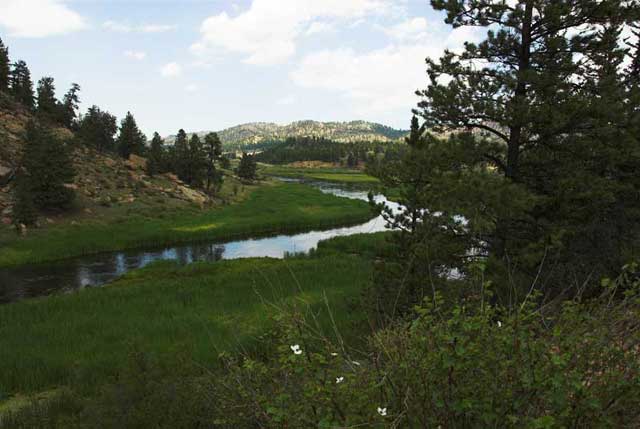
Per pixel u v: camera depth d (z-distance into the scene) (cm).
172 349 1377
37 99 11225
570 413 280
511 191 1049
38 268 4003
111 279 3572
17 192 5306
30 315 2067
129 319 1928
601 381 288
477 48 1294
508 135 1338
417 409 309
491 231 1183
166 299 2278
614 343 296
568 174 1201
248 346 1120
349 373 351
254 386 414
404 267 1048
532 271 1121
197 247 5059
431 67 1362
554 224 1173
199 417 586
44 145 5850
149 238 5262
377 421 304
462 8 1274
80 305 2227
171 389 646
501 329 318
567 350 292
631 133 1168
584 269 1130
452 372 309
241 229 6009
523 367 289
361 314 1284
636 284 320
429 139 1357
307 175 19450
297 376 378
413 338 331
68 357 1420
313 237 5588
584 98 1159
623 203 1364
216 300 2208
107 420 625
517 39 1256
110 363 1277
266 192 10406
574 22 1215
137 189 7775
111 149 12550
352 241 4450
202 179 9644
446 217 1075
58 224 5425
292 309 416
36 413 873
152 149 10469
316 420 324
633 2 1151
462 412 304
